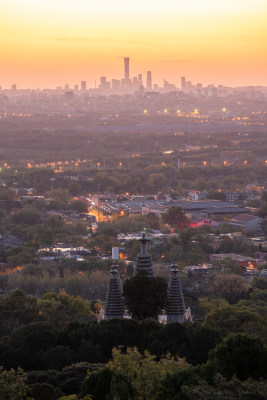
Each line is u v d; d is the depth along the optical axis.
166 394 134.75
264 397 118.69
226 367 142.62
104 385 139.50
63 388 179.88
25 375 154.50
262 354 144.50
